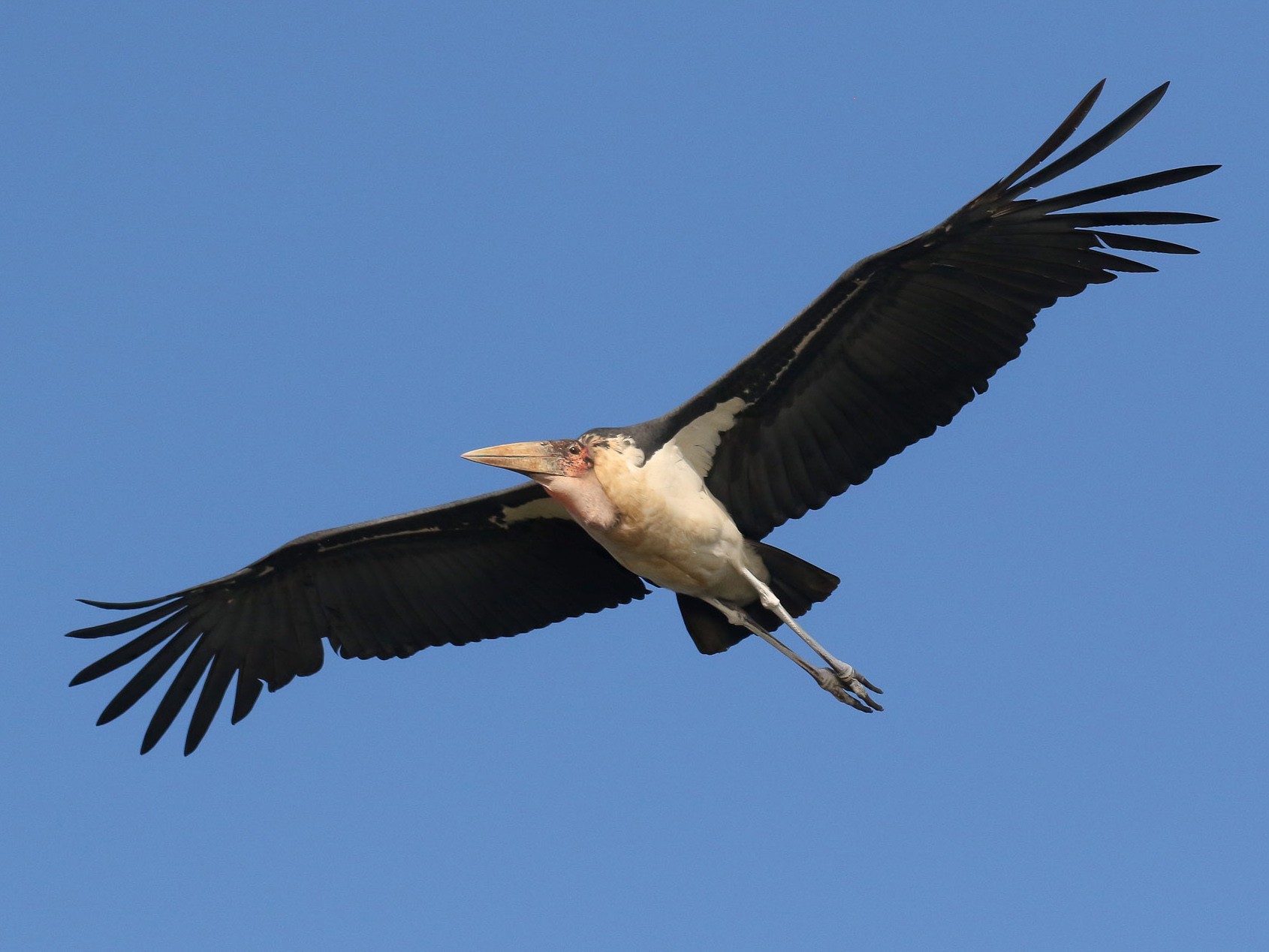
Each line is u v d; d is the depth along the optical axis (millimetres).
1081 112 13430
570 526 16281
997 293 14391
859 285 14414
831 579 15086
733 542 14930
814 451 15156
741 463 15305
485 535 16562
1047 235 14125
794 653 14828
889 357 14820
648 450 14953
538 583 16734
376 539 16672
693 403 15055
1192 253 13922
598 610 16734
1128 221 13930
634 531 14828
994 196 13844
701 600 15445
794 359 14836
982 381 14672
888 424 14992
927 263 14289
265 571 16781
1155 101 13555
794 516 15250
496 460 14758
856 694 14688
